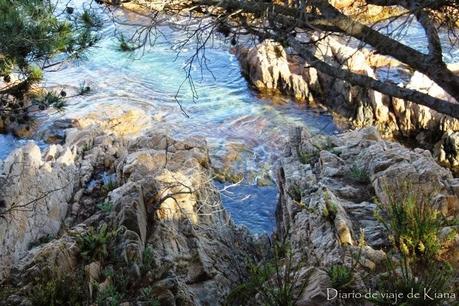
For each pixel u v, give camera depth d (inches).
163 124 721.6
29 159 473.1
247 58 815.7
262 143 692.1
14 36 313.9
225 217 491.2
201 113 750.5
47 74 813.9
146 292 326.0
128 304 319.6
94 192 522.6
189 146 563.8
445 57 745.6
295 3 203.8
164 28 871.7
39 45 324.8
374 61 786.8
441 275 285.7
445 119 681.0
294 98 781.9
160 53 866.1
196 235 402.6
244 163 651.5
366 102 715.4
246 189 608.7
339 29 189.6
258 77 795.4
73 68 832.3
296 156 512.1
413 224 323.9
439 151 668.7
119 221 377.4
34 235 442.3
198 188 476.4
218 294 361.4
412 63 184.9
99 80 810.2
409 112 698.8
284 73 784.3
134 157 527.8
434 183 390.3
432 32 188.2
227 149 673.6
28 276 344.2
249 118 741.9
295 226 396.8
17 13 316.2
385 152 450.9
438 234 332.8
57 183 494.9
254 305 323.0
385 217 375.2
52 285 321.4
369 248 330.6
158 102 769.6
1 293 326.0
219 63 854.5
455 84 182.5
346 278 298.7
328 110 757.9
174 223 403.9
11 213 418.6
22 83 369.1
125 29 774.5
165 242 382.0
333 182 439.5
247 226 557.9
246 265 414.3
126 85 800.3
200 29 212.5
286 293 295.0
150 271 345.1
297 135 535.2
